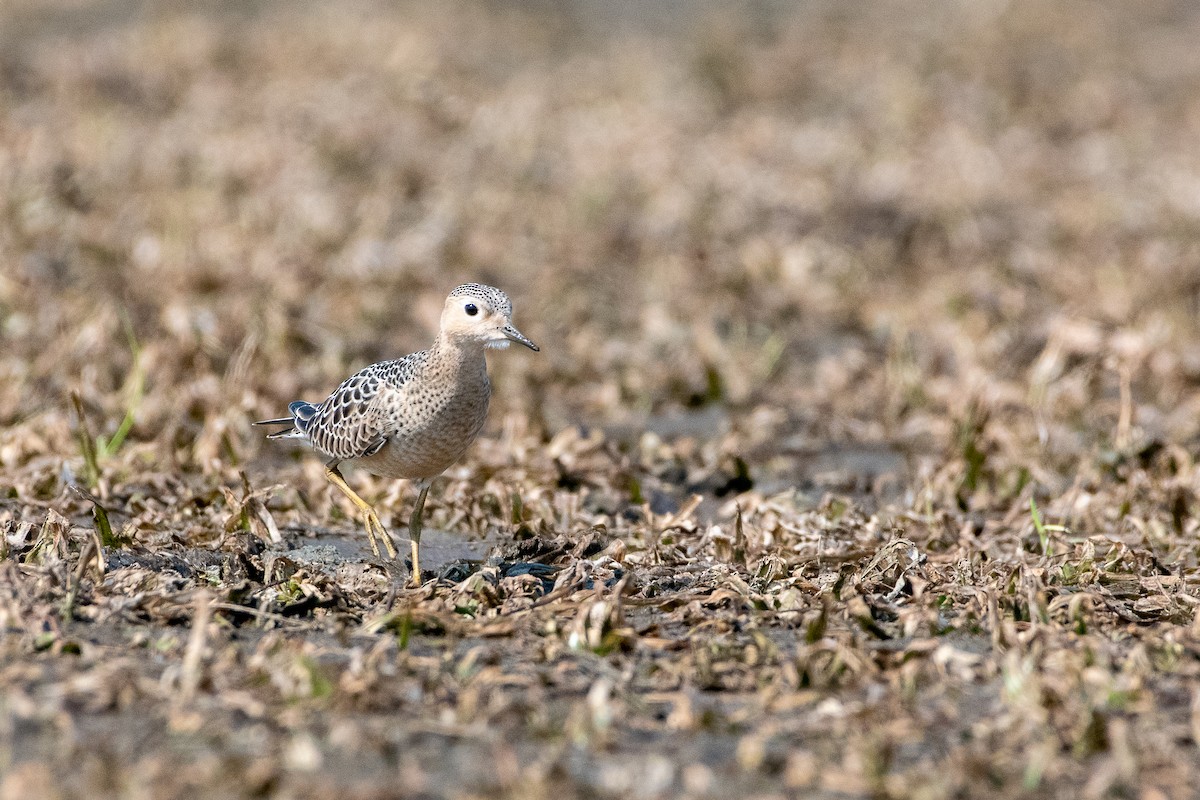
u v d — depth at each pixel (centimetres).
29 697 752
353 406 1037
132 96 2547
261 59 2803
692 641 861
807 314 1850
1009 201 2275
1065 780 718
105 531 1018
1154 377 1590
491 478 1222
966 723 775
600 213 2178
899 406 1530
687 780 705
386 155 2331
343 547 1091
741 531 1071
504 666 834
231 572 974
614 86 2875
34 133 2216
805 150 2488
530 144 2445
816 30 3344
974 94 2845
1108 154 2538
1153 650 872
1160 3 3697
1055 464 1348
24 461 1230
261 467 1282
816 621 873
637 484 1238
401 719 754
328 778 692
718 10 3519
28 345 1530
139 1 3222
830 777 705
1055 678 812
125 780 675
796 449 1428
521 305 1830
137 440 1320
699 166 2389
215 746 716
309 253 1878
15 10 3112
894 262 2041
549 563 1057
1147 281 1925
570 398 1573
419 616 881
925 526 1159
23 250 1811
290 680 775
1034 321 1789
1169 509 1195
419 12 3206
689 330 1764
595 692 762
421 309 1759
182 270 1747
